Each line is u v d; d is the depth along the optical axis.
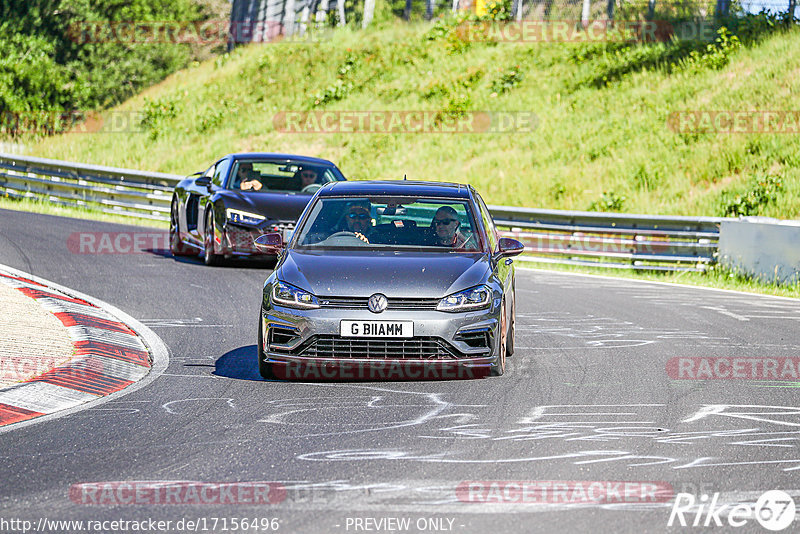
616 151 92.44
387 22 151.50
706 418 22.64
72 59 159.12
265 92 126.31
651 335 35.12
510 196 88.94
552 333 35.28
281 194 50.69
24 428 21.27
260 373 27.05
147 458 19.00
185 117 124.12
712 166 84.88
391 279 25.88
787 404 24.27
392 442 20.28
